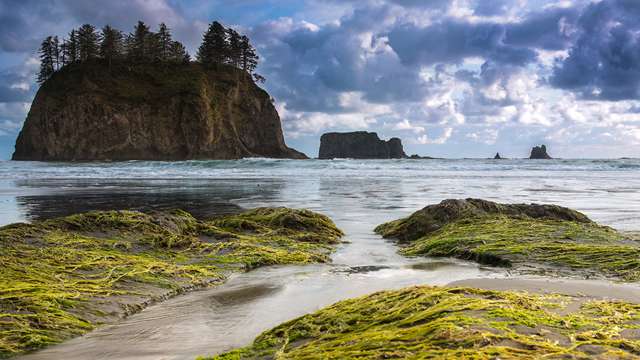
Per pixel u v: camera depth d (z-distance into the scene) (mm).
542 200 19547
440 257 9258
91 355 4574
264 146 110750
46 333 4980
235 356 4047
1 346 4652
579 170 49062
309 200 19656
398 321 4203
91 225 9156
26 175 40375
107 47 102250
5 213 15961
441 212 11562
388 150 175875
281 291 6844
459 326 3676
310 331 4352
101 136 91188
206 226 10391
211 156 96500
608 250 8219
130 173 43156
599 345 3430
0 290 5719
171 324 5457
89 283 6438
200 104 95750
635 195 21719
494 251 8727
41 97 100188
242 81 113688
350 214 15234
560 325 3871
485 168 51594
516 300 4629
